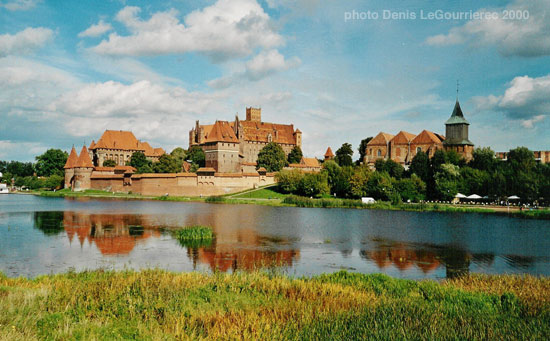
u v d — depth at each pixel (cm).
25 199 12756
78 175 15575
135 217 7425
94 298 2012
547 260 4044
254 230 5931
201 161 17962
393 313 1856
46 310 1784
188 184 13538
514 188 10394
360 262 3900
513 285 2634
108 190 15188
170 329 1661
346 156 16888
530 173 10494
